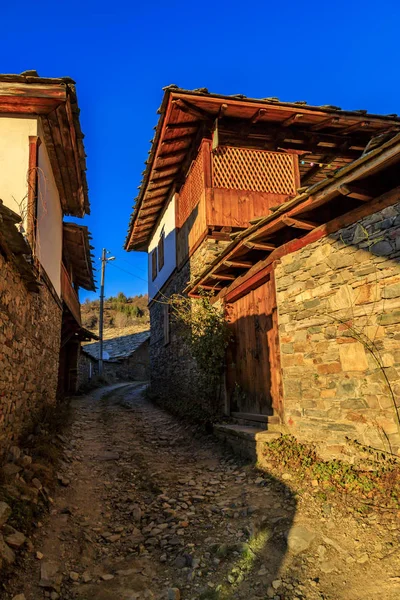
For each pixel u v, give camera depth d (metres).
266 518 3.97
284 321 5.58
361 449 4.29
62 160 8.36
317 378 4.97
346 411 4.55
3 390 4.90
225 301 7.95
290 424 5.38
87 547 3.70
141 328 30.73
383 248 4.30
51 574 3.19
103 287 23.31
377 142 5.58
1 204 3.88
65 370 16.14
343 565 3.13
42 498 4.37
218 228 8.48
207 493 4.90
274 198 8.79
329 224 4.95
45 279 7.70
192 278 9.64
